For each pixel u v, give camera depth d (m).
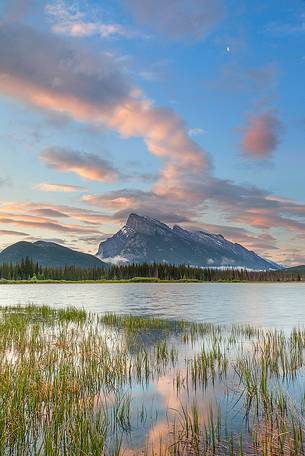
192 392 12.73
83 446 8.30
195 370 14.45
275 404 11.38
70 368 14.43
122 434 9.43
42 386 12.20
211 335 24.86
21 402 10.75
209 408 11.20
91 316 36.38
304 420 10.08
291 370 15.23
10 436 9.12
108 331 26.47
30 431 9.59
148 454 8.34
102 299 67.75
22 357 15.12
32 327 26.23
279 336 23.83
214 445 8.70
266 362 15.62
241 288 134.75
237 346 20.88
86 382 13.49
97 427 9.21
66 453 8.16
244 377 14.40
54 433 8.83
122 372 14.80
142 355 18.16
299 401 11.61
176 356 18.28
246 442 8.86
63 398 11.03
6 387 11.73
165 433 9.45
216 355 17.97
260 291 107.50
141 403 11.67
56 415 9.92
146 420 10.30
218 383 13.71
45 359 15.81
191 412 10.91
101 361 15.90
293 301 62.44
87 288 131.62
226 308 48.09
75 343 20.00
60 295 82.75
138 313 41.03
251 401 11.76
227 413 10.80
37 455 8.30
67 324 28.30
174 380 14.12
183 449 8.54
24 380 12.12
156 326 29.27
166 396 12.34
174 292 99.75
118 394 12.55
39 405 10.95
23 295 82.62
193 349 20.09
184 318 35.72
